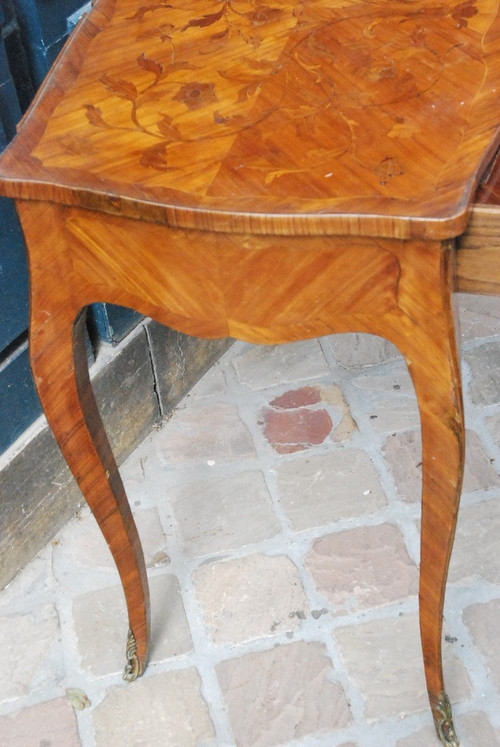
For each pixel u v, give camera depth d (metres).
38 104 1.10
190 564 1.63
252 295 1.00
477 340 1.98
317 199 0.93
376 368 1.95
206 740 1.41
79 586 1.62
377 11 1.19
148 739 1.42
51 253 1.04
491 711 1.41
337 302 0.98
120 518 1.29
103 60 1.16
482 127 1.00
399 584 1.58
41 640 1.55
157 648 1.52
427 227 0.87
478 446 1.78
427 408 1.02
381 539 1.64
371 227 0.89
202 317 1.04
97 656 1.53
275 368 1.97
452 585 1.57
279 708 1.44
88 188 0.96
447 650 1.49
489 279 0.96
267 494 1.73
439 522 1.11
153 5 1.25
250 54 1.15
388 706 1.42
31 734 1.44
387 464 1.76
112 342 1.71
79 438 1.19
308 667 1.48
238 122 1.05
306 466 1.77
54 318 1.09
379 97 1.06
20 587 1.63
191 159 1.00
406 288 0.94
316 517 1.68
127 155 1.02
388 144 0.99
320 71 1.11
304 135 1.02
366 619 1.53
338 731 1.40
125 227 0.99
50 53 1.41
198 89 1.10
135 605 1.40
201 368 1.96
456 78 1.07
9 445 1.57
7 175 0.99
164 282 1.02
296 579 1.59
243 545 1.65
